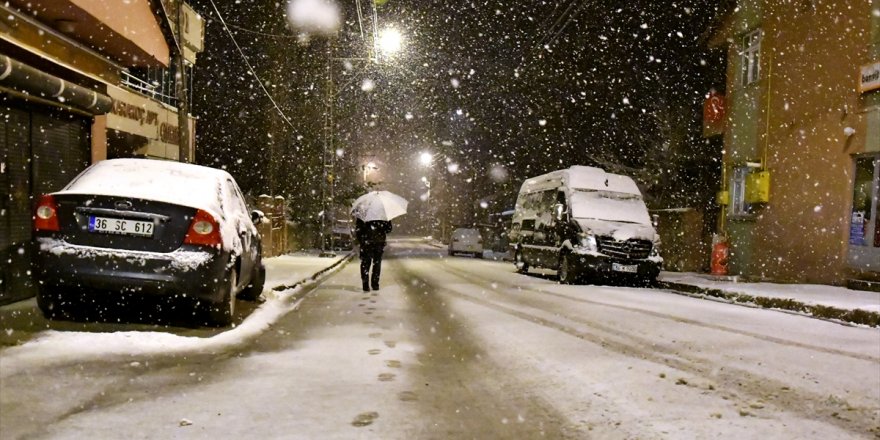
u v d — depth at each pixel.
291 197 33.03
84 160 9.13
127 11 9.60
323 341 6.41
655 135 25.53
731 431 3.64
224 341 6.04
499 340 6.67
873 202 12.70
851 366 5.50
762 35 16.56
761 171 16.22
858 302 9.73
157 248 6.00
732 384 4.78
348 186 36.22
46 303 6.22
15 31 7.89
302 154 33.38
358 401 4.16
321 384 4.57
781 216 15.40
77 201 5.96
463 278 16.41
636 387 4.65
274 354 5.62
